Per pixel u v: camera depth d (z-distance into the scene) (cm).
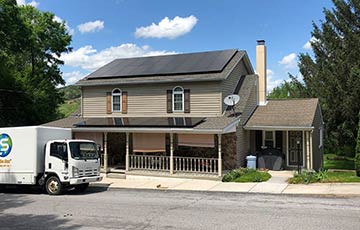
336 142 3481
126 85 2314
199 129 1800
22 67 3597
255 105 2350
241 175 1775
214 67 2117
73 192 1587
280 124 2014
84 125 2152
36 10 3512
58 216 1070
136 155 2070
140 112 2269
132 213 1088
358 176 1727
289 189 1443
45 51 3609
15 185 1650
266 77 2453
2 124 2998
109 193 1539
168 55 2569
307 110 2175
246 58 2434
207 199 1319
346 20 3003
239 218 984
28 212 1146
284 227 877
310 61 4203
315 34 3809
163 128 1886
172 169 1897
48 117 3384
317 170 2281
